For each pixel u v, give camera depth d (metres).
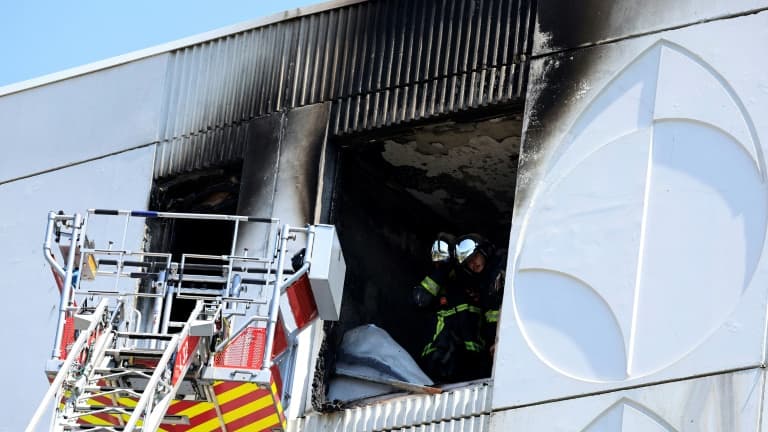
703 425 17.58
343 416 20.84
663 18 19.56
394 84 21.95
